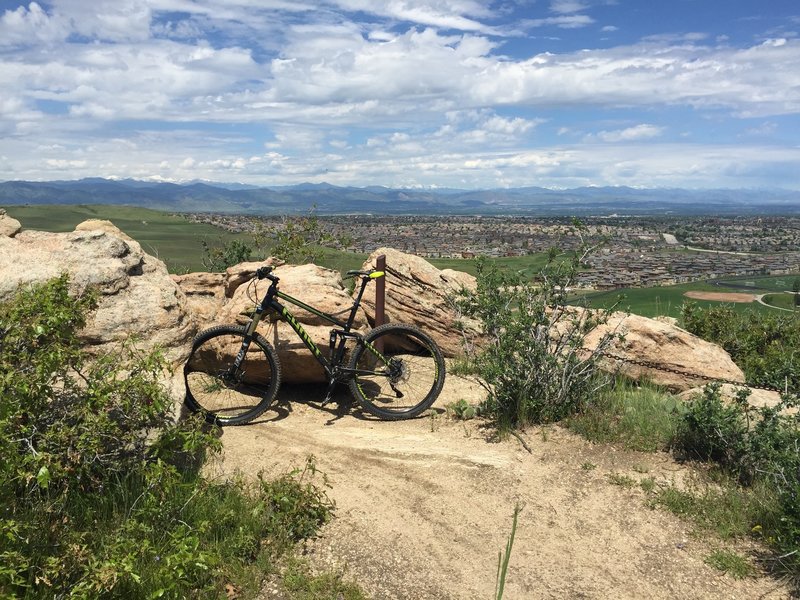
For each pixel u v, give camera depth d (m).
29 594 2.93
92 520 3.68
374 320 8.01
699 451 5.19
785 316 9.55
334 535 4.12
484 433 5.84
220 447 4.22
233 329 6.12
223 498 4.30
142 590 3.14
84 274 5.94
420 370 7.45
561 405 5.96
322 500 4.51
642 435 5.51
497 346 6.15
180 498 4.01
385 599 3.51
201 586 3.41
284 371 6.52
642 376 7.17
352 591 3.52
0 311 3.98
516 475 4.97
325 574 3.67
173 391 5.15
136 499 3.76
